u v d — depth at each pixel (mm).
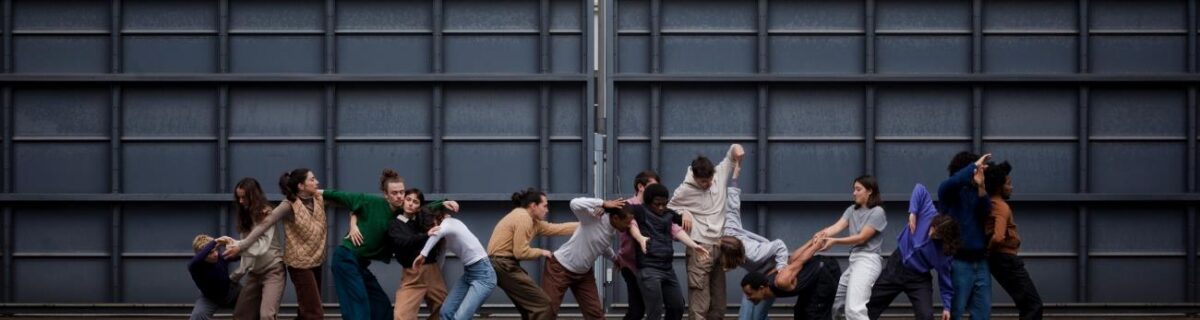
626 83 12727
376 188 12789
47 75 12656
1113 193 12836
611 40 12664
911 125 12883
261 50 12758
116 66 12695
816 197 12766
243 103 12820
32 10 12719
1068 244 12945
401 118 12812
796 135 12836
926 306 10203
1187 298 12891
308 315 10547
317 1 12758
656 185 10602
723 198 11125
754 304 10336
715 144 12805
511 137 12781
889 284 10359
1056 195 12781
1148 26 12812
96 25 12750
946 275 10227
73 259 12805
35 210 12805
